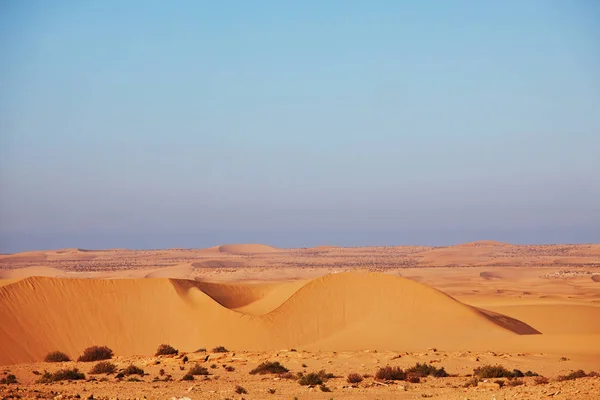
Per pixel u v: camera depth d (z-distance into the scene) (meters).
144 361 47.00
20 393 30.00
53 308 66.50
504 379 36.88
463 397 27.22
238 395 30.41
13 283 67.56
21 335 62.25
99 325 66.62
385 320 70.06
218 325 67.56
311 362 45.62
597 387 26.22
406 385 34.75
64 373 38.56
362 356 48.09
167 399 28.31
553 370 42.53
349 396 30.33
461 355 49.03
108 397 28.94
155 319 68.81
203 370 40.38
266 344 65.56
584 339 59.34
